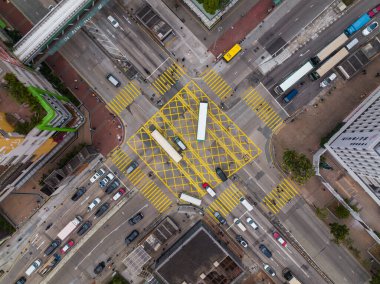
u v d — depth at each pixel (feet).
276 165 251.80
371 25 239.09
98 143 252.01
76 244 255.50
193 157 252.83
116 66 248.73
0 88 188.65
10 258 255.29
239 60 247.09
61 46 238.27
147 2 245.04
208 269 237.04
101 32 246.27
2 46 210.79
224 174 249.55
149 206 254.68
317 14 242.99
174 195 254.47
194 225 253.03
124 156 253.24
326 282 254.88
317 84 246.88
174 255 236.02
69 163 239.30
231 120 250.57
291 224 254.06
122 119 251.60
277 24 244.42
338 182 242.17
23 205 253.85
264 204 253.65
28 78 203.62
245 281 254.68
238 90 249.14
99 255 255.50
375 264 252.21
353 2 240.94
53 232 255.29
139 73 248.73
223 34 246.06
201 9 236.22
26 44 217.36
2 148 179.01
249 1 243.81
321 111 248.11
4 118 186.09
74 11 214.07
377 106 221.25
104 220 254.68
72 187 253.44
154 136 246.88
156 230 245.86
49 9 243.40
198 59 247.91
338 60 239.71
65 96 245.24
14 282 255.29
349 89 246.27
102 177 252.83
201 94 249.75
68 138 244.63
